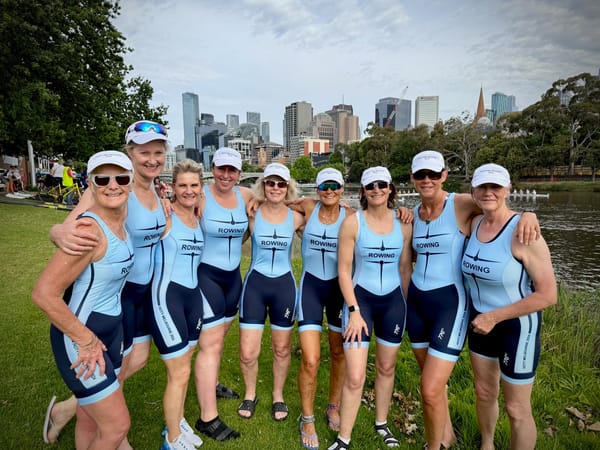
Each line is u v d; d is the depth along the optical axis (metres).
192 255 2.61
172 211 2.62
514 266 2.18
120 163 1.84
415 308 2.69
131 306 2.39
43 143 18.78
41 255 6.89
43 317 4.39
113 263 1.93
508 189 2.22
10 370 3.33
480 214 2.46
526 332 2.18
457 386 3.44
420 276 2.64
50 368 3.39
